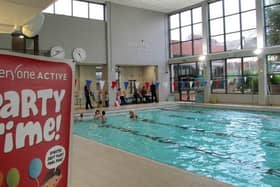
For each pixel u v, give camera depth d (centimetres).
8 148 88
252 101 1246
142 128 830
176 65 1619
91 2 1321
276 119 888
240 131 726
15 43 1020
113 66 1394
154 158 502
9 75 88
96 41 1328
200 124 861
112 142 650
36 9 313
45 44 1147
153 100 1555
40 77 97
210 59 1402
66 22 1218
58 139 103
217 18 1396
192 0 1379
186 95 1549
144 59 1527
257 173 409
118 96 1402
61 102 105
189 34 1548
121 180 318
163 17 1628
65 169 106
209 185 297
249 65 1262
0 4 294
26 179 92
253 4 1243
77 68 1375
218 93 1391
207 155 513
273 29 1173
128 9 1454
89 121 1001
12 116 89
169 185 299
